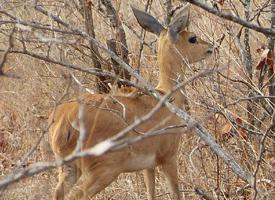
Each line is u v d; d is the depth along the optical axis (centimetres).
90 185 990
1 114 1370
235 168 775
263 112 1064
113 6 1348
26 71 1384
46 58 846
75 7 1283
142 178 1155
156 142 1038
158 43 1155
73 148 985
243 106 1132
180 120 1055
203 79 1115
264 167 996
